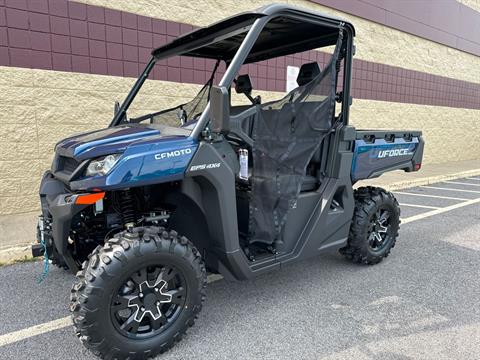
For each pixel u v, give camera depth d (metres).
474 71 13.25
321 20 2.77
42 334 2.50
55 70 4.97
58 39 4.94
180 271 2.29
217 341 2.43
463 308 2.87
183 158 2.25
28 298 2.98
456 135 12.95
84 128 5.27
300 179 2.84
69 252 2.39
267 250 2.94
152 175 2.15
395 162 3.75
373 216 3.63
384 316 2.75
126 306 2.15
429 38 10.96
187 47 3.21
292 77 7.32
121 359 2.15
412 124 11.02
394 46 9.97
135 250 2.11
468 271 3.59
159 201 2.65
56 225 2.20
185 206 2.61
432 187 8.29
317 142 2.90
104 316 2.06
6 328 2.57
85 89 5.21
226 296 3.05
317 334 2.51
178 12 5.91
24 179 4.96
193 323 2.40
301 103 2.78
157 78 5.75
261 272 2.72
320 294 3.09
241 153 2.64
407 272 3.55
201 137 2.36
